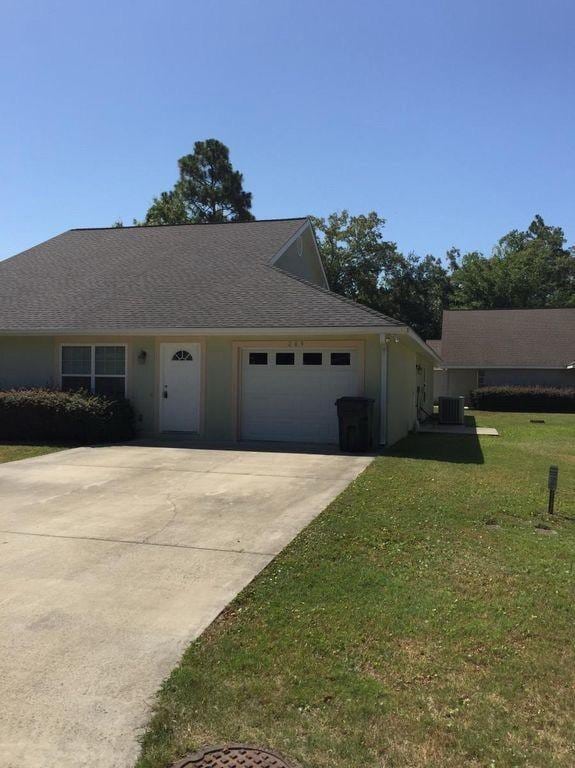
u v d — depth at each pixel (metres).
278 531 6.52
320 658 3.80
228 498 8.05
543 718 3.21
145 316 13.98
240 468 10.23
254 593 4.80
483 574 5.23
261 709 3.28
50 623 4.32
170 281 15.64
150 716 3.22
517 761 2.87
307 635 4.09
